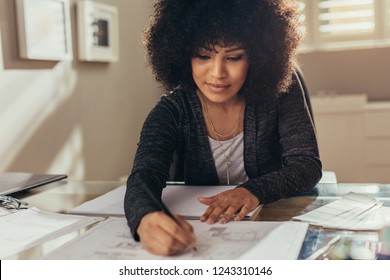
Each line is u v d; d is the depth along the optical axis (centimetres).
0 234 89
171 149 119
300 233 82
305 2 339
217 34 107
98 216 99
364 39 337
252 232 84
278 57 120
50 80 213
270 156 131
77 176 236
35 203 113
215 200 98
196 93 128
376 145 308
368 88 340
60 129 221
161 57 126
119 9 276
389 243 78
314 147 121
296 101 129
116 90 275
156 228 77
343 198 106
